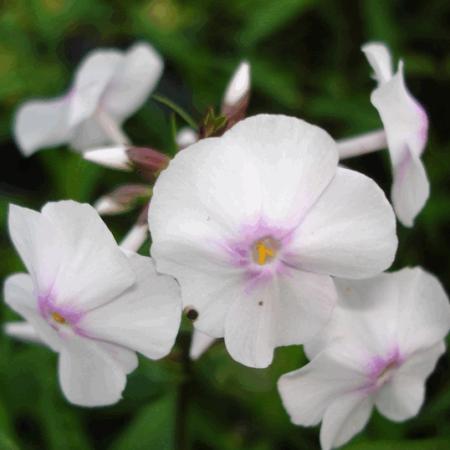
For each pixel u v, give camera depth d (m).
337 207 0.10
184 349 0.13
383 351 0.12
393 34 0.20
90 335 0.11
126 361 0.11
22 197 0.21
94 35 0.23
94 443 0.18
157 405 0.15
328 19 0.21
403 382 0.12
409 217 0.12
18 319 0.17
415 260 0.19
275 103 0.21
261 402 0.16
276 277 0.11
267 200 0.10
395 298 0.12
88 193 0.18
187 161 0.10
